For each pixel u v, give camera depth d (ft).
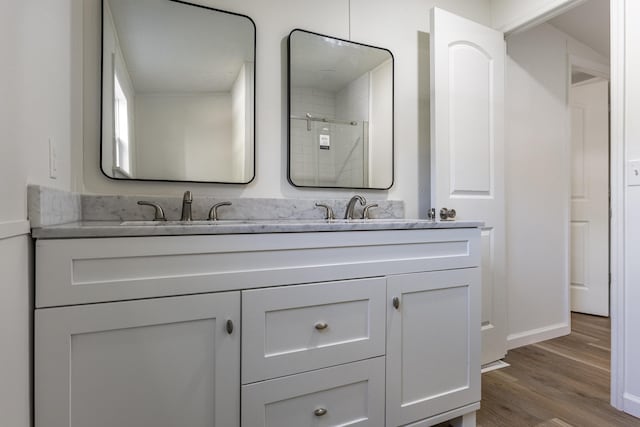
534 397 5.63
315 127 5.88
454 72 6.46
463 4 7.25
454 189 6.41
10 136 2.36
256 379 3.41
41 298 2.69
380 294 4.04
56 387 2.72
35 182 2.86
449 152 6.37
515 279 7.69
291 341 3.57
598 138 9.93
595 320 9.57
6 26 2.30
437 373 4.42
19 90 2.52
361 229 3.94
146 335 3.02
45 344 2.69
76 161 4.31
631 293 5.19
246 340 3.37
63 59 3.76
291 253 3.60
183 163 5.04
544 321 8.14
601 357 7.18
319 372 3.69
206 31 5.20
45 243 2.71
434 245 4.43
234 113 5.32
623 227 5.27
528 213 7.89
